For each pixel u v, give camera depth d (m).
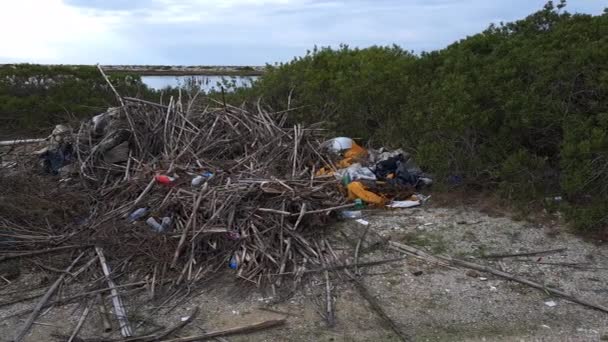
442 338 4.12
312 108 9.47
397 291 4.82
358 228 6.04
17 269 5.08
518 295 4.74
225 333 4.15
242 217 5.58
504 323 4.32
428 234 5.94
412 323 4.33
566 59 6.81
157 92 12.69
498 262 5.31
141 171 6.71
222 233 5.30
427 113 7.80
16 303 4.59
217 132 7.89
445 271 5.16
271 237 5.34
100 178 6.90
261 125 8.16
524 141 7.08
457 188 7.23
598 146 5.74
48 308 4.51
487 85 7.07
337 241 5.72
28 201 6.04
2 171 7.05
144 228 5.54
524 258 5.39
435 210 6.66
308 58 12.08
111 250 5.28
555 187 6.62
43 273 5.05
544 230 5.96
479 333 4.18
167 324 4.30
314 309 4.53
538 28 9.26
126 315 4.40
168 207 5.80
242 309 4.52
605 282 4.91
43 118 11.12
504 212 6.46
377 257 5.43
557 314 4.44
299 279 4.91
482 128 7.07
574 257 5.38
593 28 7.83
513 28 9.55
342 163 7.81
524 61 7.22
